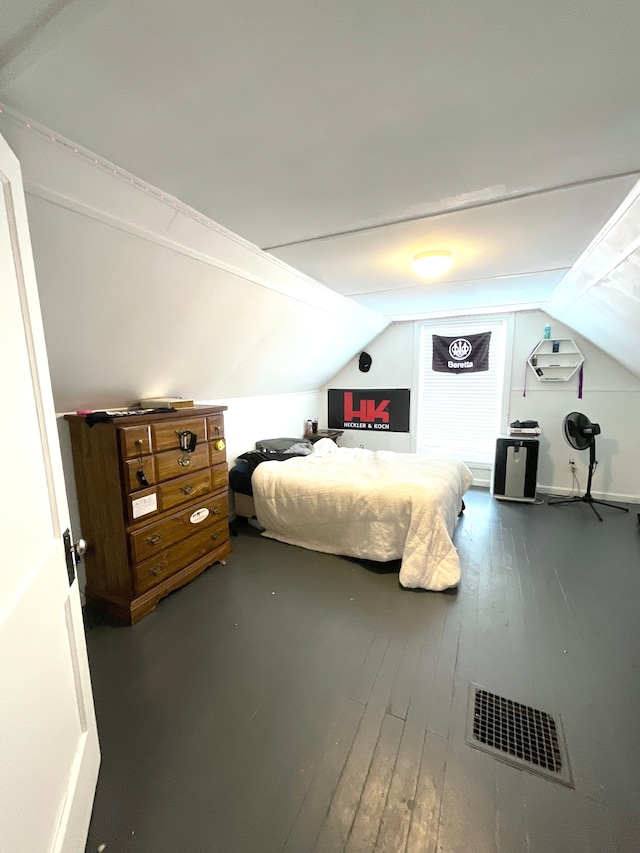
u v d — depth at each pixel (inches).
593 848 42.4
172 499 92.1
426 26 32.0
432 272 95.3
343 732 56.9
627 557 110.2
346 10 30.5
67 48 33.1
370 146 49.1
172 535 92.7
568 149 50.2
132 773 51.2
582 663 69.9
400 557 104.7
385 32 32.6
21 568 33.4
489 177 57.3
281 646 75.5
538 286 123.9
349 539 111.0
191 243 71.8
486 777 50.2
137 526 83.9
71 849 38.7
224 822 45.6
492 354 174.2
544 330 161.3
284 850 42.8
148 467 85.5
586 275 98.5
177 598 92.4
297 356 152.1
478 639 76.9
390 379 194.1
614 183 59.1
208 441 102.7
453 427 185.5
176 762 52.6
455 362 179.6
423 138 47.7
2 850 27.3
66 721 40.9
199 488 100.3
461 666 69.7
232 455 144.0
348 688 65.0
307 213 68.3
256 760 52.8
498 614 85.0
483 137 47.7
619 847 42.4
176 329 88.6
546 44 33.7
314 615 85.4
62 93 38.4
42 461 39.7
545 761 52.2
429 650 73.9
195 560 101.0
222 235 75.0
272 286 102.0
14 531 32.8
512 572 103.0
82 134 45.0
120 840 43.9
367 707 61.2
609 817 45.4
